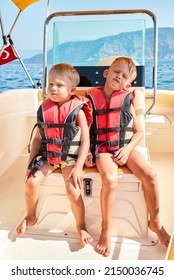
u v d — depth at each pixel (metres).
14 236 1.49
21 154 2.48
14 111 2.27
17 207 1.78
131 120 1.54
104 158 1.45
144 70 1.97
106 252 1.35
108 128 1.51
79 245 1.42
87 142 1.45
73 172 1.38
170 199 1.88
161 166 2.35
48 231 1.51
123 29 2.12
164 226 1.59
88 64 2.16
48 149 1.45
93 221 1.49
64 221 1.51
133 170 1.41
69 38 2.17
